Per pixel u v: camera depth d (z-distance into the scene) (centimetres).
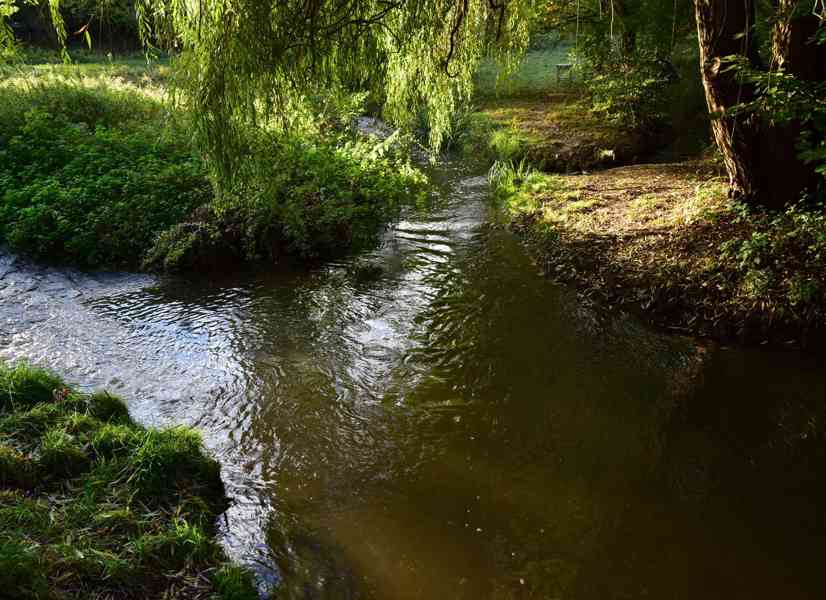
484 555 397
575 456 495
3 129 1120
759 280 662
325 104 1069
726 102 759
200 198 945
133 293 788
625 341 662
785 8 696
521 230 975
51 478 392
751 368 603
